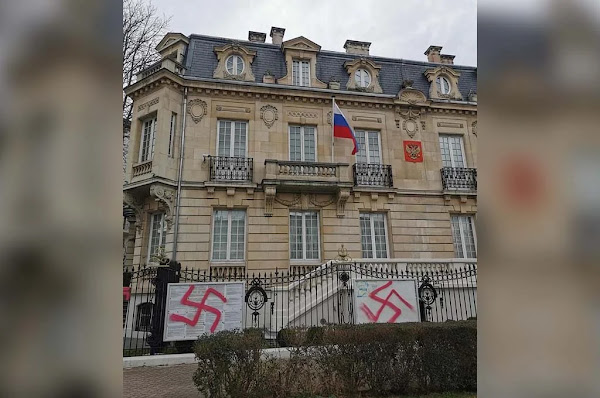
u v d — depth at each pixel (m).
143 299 13.70
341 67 19.69
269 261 15.38
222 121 16.94
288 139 17.28
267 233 15.66
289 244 15.78
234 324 8.59
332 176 16.66
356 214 16.75
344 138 17.75
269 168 16.09
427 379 5.87
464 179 18.28
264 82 17.81
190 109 16.44
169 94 16.05
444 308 11.48
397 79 20.31
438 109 19.23
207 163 16.03
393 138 18.36
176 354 8.08
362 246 16.73
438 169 18.39
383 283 9.79
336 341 5.64
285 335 5.98
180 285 8.63
